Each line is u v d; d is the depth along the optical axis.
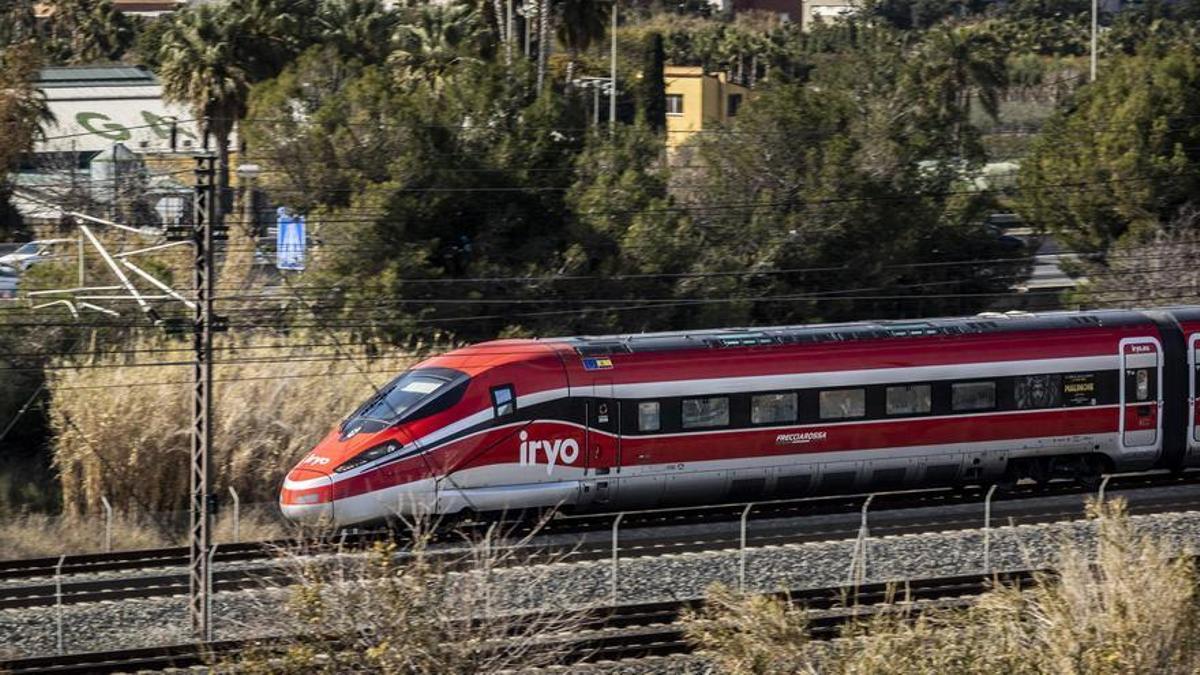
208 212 83.25
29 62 165.38
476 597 67.75
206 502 82.38
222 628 83.31
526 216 158.62
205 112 198.38
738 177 166.38
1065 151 179.75
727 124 172.50
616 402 102.12
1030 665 62.25
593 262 158.12
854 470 108.31
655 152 172.75
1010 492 114.81
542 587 86.69
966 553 97.81
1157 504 111.06
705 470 104.50
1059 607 65.75
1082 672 61.50
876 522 106.69
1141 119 175.75
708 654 72.50
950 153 177.75
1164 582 65.56
